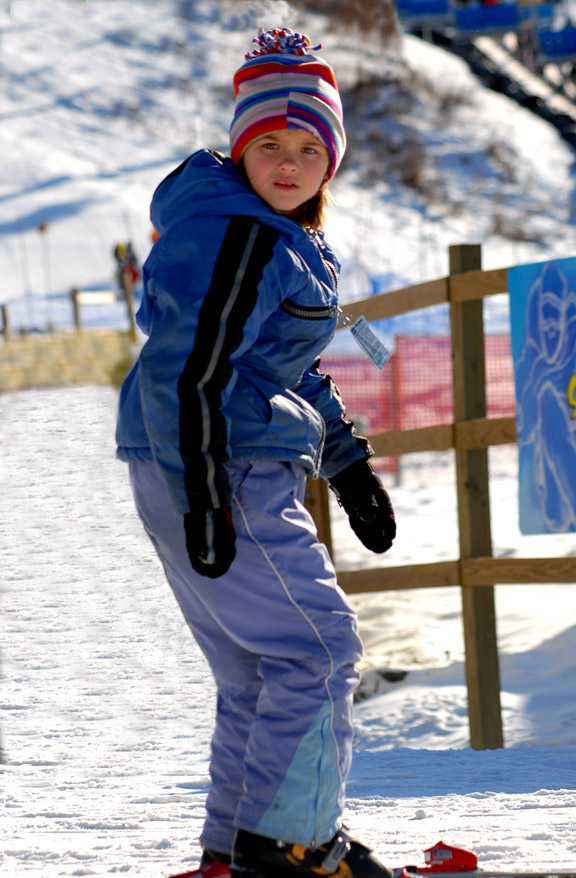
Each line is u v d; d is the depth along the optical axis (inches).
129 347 1419.8
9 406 1124.5
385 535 152.5
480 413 322.7
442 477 1111.6
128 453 136.8
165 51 4921.3
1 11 5059.1
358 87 4451.3
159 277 125.8
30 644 445.4
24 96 4266.7
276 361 133.8
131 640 451.2
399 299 341.7
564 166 4156.0
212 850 133.2
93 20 5152.6
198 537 119.6
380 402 991.6
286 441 131.1
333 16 4909.0
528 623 501.7
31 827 198.2
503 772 249.0
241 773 132.3
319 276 136.2
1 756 289.3
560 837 173.3
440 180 3806.6
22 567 592.7
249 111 138.0
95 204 3139.8
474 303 321.4
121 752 296.5
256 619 129.0
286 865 123.6
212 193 131.8
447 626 513.3
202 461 119.6
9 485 820.0
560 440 287.1
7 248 2785.4
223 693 137.1
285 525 130.3
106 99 4335.6
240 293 123.9
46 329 1556.3
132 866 159.8
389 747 350.3
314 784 125.0
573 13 3245.6
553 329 288.5
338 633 130.4
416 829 184.1
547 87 3668.8
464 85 4714.6
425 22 3031.5
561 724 342.3
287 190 136.9
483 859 158.6
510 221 3545.8
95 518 717.9
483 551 319.3
